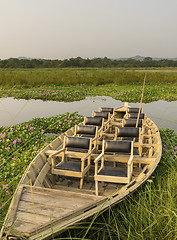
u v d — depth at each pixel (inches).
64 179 188.4
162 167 205.6
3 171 196.7
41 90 713.6
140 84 920.9
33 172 163.6
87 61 3319.4
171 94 677.3
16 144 267.1
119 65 3425.2
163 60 3698.3
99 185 177.8
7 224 106.0
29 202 124.3
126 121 273.9
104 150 185.6
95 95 700.7
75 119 386.0
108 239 123.2
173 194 151.4
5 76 834.8
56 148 220.4
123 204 140.7
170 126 361.4
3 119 399.2
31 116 426.0
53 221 106.2
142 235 116.3
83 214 114.0
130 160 165.8
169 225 123.8
